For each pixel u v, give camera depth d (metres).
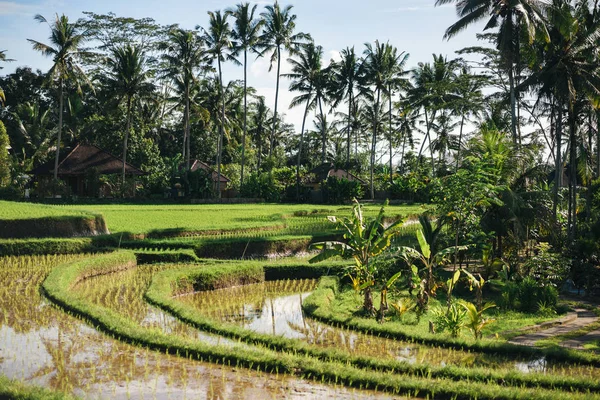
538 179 22.81
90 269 19.22
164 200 52.34
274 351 10.64
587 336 14.20
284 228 31.64
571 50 23.67
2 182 45.88
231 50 58.16
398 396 8.66
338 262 22.78
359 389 8.90
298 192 60.28
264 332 13.02
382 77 62.62
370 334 13.11
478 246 20.27
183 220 32.84
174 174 55.81
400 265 22.33
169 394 8.35
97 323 12.16
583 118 25.44
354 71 64.12
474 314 13.39
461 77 47.09
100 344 10.81
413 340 12.48
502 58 28.03
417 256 16.70
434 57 61.38
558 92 23.55
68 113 59.19
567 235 25.27
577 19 23.92
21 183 49.28
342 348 11.92
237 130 65.12
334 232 29.53
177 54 57.66
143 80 52.34
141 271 20.52
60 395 7.52
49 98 66.56
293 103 63.25
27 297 14.75
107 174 53.25
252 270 20.81
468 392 8.61
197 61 57.09
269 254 25.70
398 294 18.77
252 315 15.28
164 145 71.56
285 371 9.55
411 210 45.84
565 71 23.38
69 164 52.72
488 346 11.78
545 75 24.02
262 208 45.56
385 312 15.95
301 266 21.75
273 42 59.12
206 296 18.14
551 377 9.52
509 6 25.67
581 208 30.64
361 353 11.53
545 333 14.56
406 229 35.00
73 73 48.12
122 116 59.44
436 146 62.47
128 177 55.00
